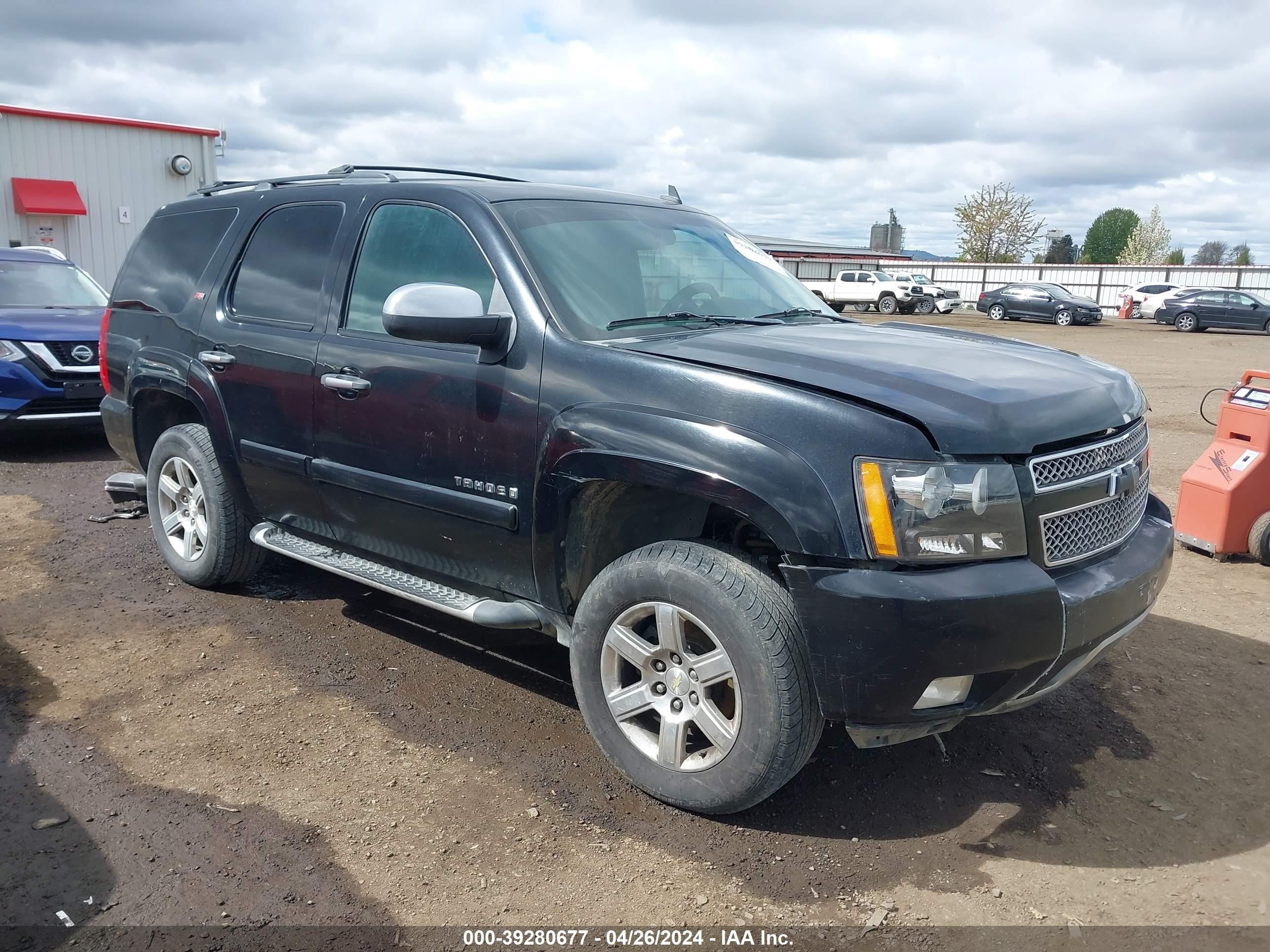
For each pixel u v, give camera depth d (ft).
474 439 11.03
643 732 10.30
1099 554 9.98
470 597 11.87
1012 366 10.47
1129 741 11.90
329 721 11.82
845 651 8.59
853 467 8.60
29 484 23.84
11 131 59.98
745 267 13.70
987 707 9.14
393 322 10.21
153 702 12.18
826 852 9.45
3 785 10.16
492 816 9.89
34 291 30.66
